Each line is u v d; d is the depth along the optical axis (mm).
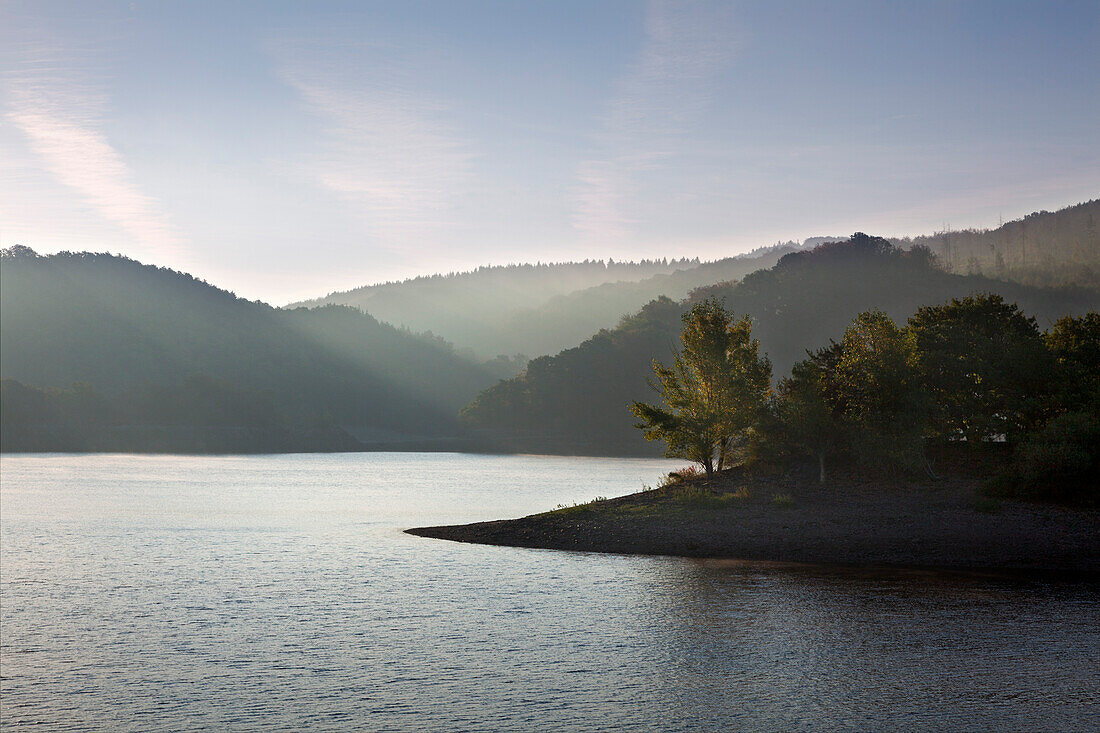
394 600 28125
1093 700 17797
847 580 30719
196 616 26359
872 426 45375
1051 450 39250
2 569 35375
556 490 79562
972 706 17484
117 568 35406
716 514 41156
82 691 19250
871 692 18438
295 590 30109
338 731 16656
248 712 17781
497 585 30391
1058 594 28156
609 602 27406
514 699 18359
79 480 95750
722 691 18656
